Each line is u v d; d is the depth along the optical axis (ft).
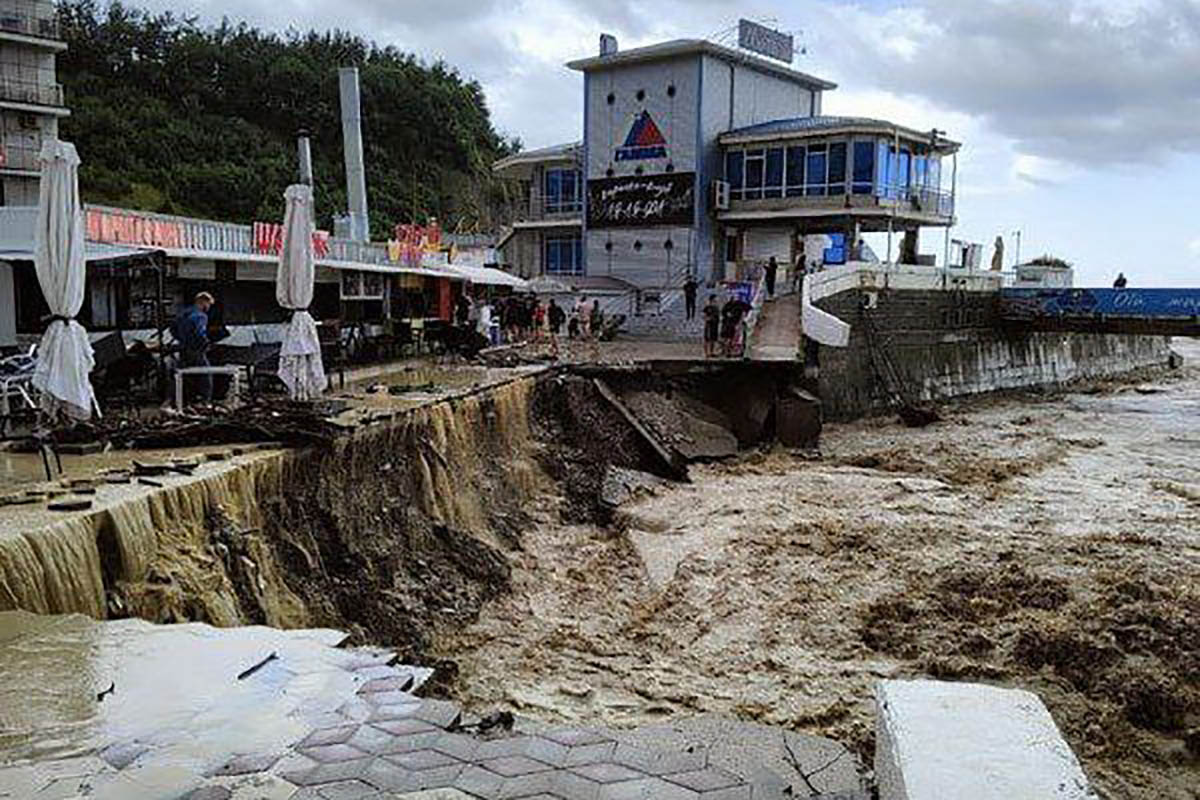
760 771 18.98
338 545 44.91
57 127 163.02
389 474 52.70
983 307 138.31
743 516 68.33
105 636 24.04
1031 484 78.95
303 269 54.85
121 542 30.83
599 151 155.12
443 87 285.43
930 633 47.32
